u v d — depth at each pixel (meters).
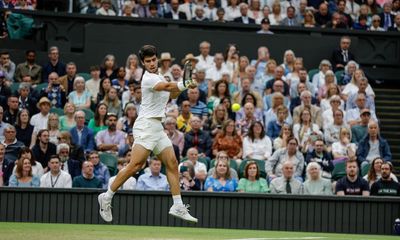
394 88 33.19
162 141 14.57
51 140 24.19
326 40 31.92
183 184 21.44
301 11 33.06
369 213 20.39
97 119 24.98
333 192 22.16
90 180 21.30
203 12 32.34
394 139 29.05
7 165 22.02
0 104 25.86
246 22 32.41
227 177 21.70
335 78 28.33
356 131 25.89
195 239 14.52
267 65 28.58
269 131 25.70
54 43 30.61
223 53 31.33
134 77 27.80
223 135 24.28
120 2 32.44
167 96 14.51
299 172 23.36
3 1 31.67
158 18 31.28
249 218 20.12
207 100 26.92
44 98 25.12
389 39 32.94
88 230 16.64
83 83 26.72
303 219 20.23
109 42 30.80
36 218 19.92
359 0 34.62
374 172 22.61
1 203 19.88
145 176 21.39
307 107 26.08
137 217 20.02
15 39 30.61
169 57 27.84
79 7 33.06
